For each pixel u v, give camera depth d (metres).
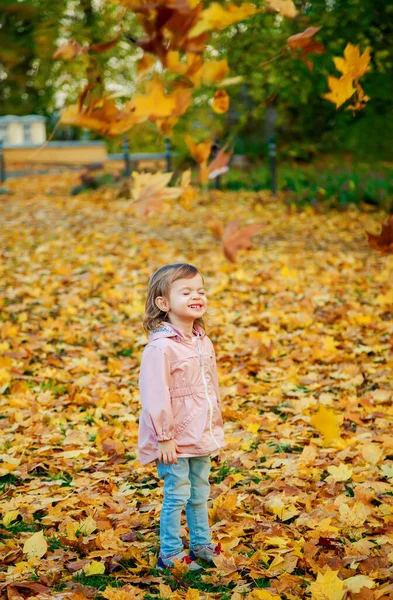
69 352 6.20
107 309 7.45
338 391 5.22
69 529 3.24
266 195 15.37
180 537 3.21
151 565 3.06
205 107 10.24
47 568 2.98
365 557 2.96
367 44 8.24
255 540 3.19
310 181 15.62
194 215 13.20
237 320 7.05
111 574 2.97
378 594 2.67
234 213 13.41
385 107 12.14
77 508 3.57
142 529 3.36
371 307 7.33
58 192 16.31
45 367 5.85
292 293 7.89
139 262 9.59
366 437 4.35
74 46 2.25
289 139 18.28
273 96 5.79
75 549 3.17
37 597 2.71
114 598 2.70
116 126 2.40
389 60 9.41
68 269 9.03
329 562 2.95
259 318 6.97
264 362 5.84
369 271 8.96
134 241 10.84
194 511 3.10
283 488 3.71
